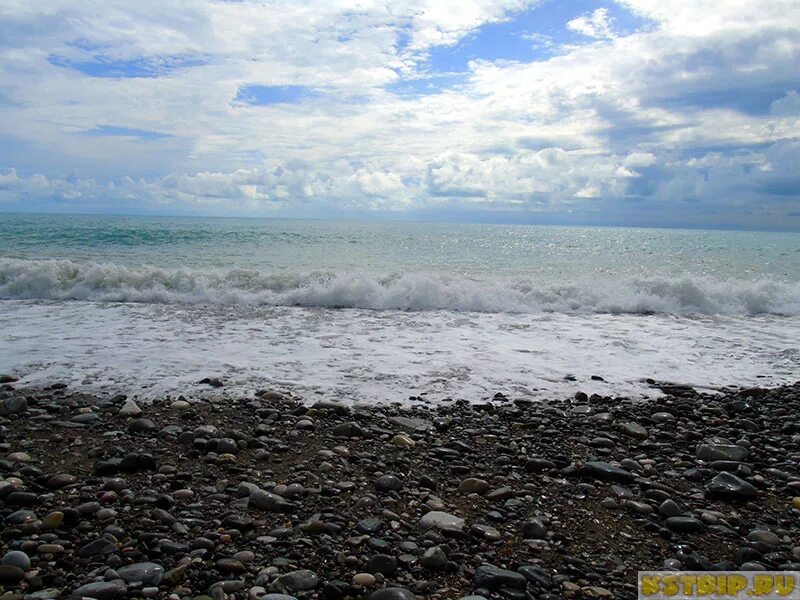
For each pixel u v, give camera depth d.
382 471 3.97
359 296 11.00
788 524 3.39
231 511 3.26
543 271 17.92
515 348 7.87
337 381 6.08
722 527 3.32
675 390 6.17
